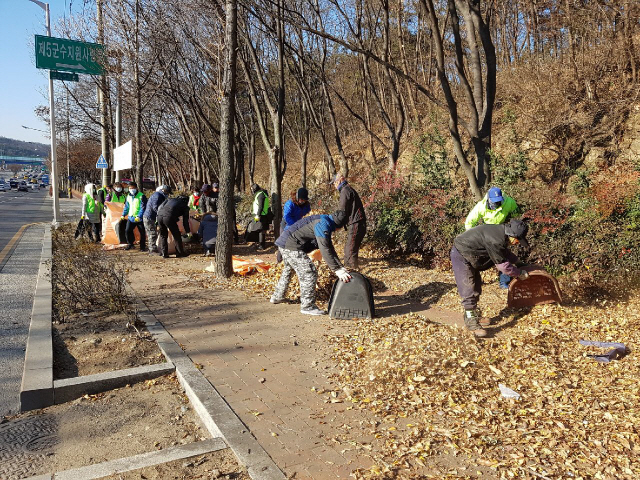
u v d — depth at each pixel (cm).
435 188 1087
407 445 363
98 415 444
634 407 401
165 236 1229
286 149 3422
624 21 1308
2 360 576
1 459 377
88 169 6550
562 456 342
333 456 353
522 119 1490
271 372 502
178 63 2142
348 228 957
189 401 465
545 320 623
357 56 2273
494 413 408
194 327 646
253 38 1884
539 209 799
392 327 619
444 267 937
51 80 2142
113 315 696
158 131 2867
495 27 2058
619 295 694
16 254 1346
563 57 1548
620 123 1333
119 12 1808
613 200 749
